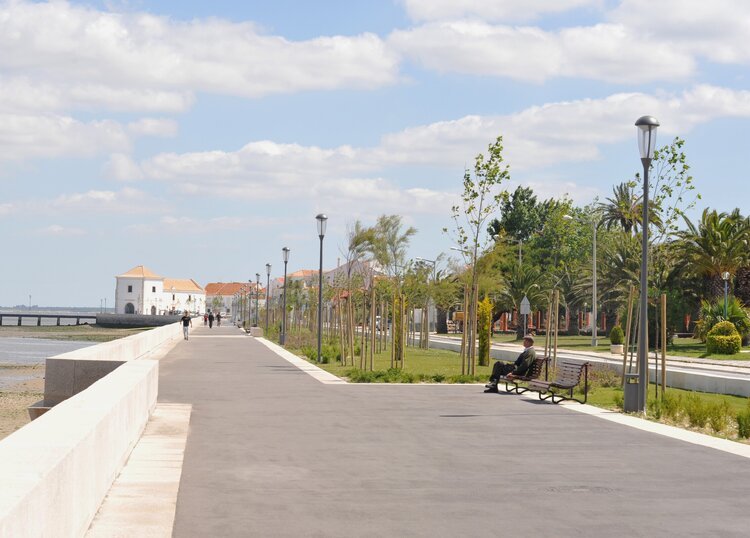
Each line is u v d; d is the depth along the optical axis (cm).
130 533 806
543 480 1100
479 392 2312
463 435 1494
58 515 637
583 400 2136
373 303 3175
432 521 876
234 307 17325
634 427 1630
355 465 1184
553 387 2091
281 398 2083
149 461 1188
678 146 4553
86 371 1878
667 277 5569
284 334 5647
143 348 3712
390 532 830
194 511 902
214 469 1138
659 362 4175
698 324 5444
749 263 5547
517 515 908
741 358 4650
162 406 1867
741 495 1022
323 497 980
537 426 1628
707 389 2709
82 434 772
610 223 8894
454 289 6138
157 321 15975
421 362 4016
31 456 652
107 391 1164
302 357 4206
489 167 3484
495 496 1000
